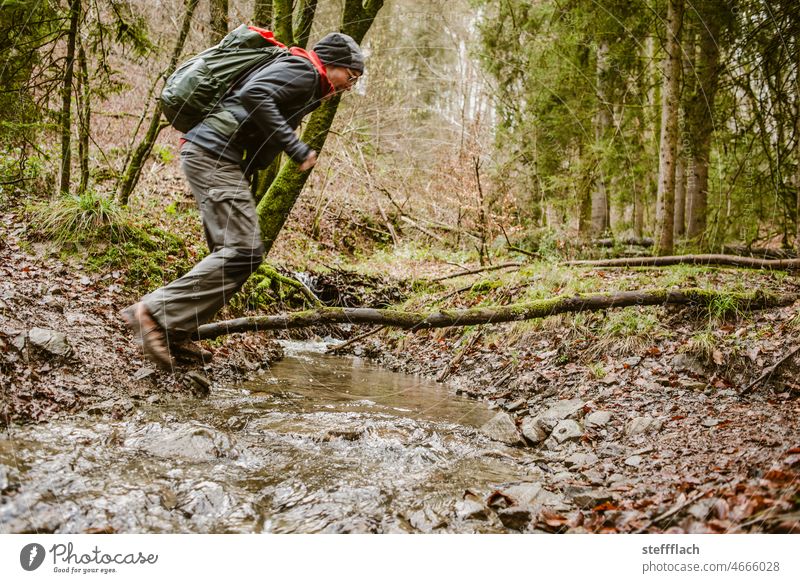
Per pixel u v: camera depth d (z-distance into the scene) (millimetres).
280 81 2656
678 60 7855
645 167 11539
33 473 2121
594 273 6223
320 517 2139
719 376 3670
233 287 2807
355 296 7781
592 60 11062
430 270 9781
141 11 6180
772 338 3764
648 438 2980
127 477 2256
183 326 2736
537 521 2148
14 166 5062
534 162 12078
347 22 4863
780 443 2473
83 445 2479
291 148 2646
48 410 2770
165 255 4730
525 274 6457
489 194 10602
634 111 10641
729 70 7320
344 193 12484
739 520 1805
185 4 6023
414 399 4184
